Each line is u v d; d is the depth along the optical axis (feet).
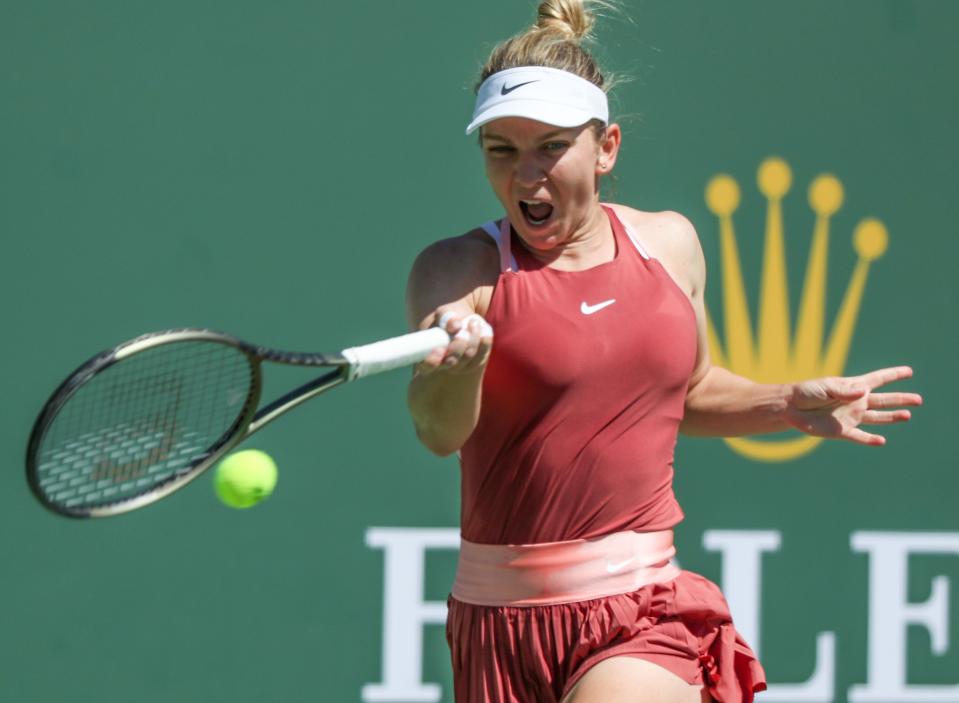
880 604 65.72
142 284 60.95
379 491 62.44
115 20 60.80
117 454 34.09
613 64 63.98
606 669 37.32
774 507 65.00
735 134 65.00
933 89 66.64
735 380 42.60
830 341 65.82
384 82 62.64
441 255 37.88
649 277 38.09
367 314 62.54
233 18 61.67
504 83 36.58
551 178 36.29
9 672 59.62
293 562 61.72
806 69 65.67
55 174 60.44
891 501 65.92
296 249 62.03
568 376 36.78
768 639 64.85
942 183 66.69
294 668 61.62
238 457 39.81
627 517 38.24
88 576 60.34
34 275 60.18
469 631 39.22
